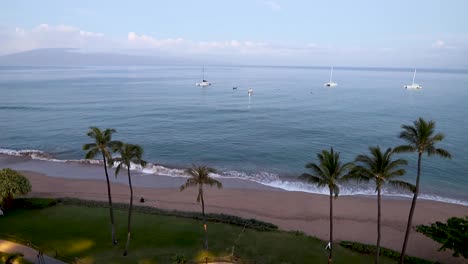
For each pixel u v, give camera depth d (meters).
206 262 33.16
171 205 50.88
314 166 32.06
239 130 102.81
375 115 125.69
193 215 44.97
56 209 46.16
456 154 77.56
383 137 93.75
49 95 179.62
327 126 107.50
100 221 42.50
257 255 35.47
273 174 67.06
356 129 103.19
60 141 89.81
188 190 57.56
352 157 77.50
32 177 63.16
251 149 83.31
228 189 58.22
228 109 141.12
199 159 76.19
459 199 55.00
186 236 39.00
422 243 41.19
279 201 52.91
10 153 79.19
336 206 51.22
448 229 34.03
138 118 120.00
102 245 36.62
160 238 38.34
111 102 157.00
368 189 58.34
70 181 61.31
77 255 34.34
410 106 146.75
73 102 155.50
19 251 34.56
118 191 56.69
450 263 37.28
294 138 93.38
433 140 29.58
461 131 98.88
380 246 40.03
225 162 74.38
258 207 50.56
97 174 65.56
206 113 131.38
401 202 53.09
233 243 37.78
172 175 65.44
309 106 149.50
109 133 34.53
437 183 61.53
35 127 104.56
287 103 159.38
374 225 45.44
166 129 103.75
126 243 36.38
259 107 146.88
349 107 145.88
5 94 182.12
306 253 36.47
